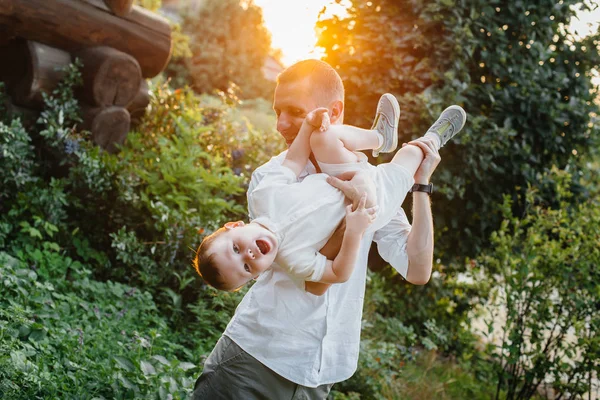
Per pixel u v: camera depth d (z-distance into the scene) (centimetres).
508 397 522
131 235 488
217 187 565
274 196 203
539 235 514
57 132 519
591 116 681
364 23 635
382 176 218
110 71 556
